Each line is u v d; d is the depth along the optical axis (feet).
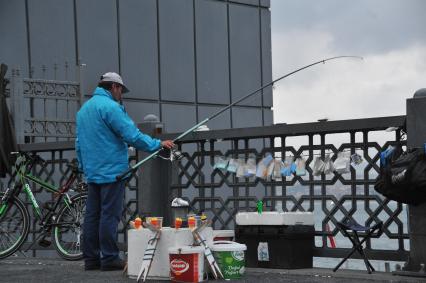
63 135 41.57
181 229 18.53
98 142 20.39
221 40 58.34
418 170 16.88
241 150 22.90
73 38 47.85
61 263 23.73
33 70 43.14
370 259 19.89
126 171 20.45
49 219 24.95
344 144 20.49
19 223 24.81
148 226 18.60
